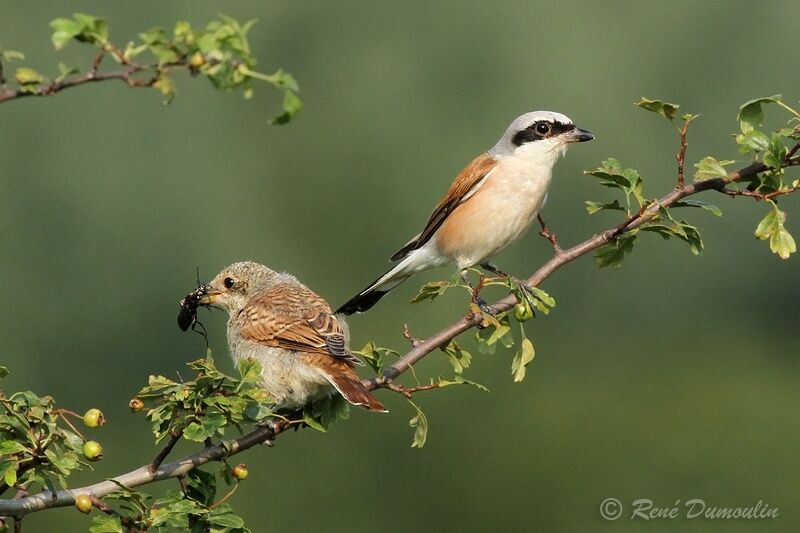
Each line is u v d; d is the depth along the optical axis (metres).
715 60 21.03
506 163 7.92
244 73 4.24
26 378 18.62
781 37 21.08
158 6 19.94
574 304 20.25
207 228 20.25
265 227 20.81
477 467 17.38
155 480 5.14
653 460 16.86
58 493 4.93
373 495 17.02
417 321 19.38
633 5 21.45
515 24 21.70
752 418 17.58
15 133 19.56
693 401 18.17
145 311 19.38
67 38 4.13
